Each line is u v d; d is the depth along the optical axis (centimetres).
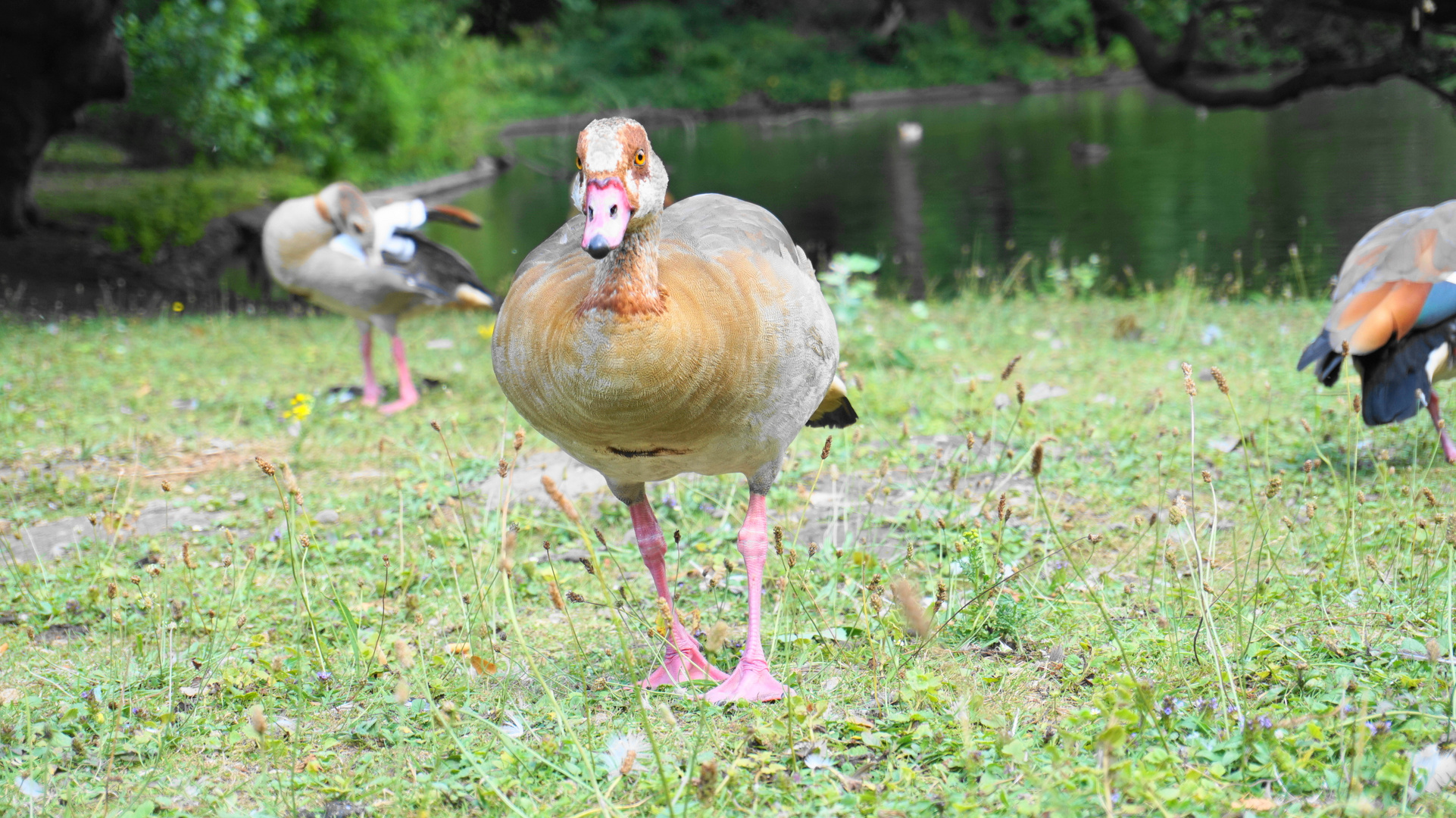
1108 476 609
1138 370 878
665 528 580
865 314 1105
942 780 316
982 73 4812
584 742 354
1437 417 586
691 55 4731
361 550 556
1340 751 308
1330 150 2450
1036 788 303
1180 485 587
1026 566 432
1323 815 276
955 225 1991
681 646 404
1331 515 527
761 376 356
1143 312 1157
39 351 1104
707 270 357
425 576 516
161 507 647
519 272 404
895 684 379
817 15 5219
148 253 1756
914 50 4869
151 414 875
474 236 2152
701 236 386
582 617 472
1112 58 4981
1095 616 430
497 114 4212
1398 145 2438
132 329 1253
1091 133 3147
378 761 350
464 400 893
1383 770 283
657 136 3947
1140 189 2189
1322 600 412
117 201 2008
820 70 4750
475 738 362
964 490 599
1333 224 1706
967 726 322
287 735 368
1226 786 295
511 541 359
